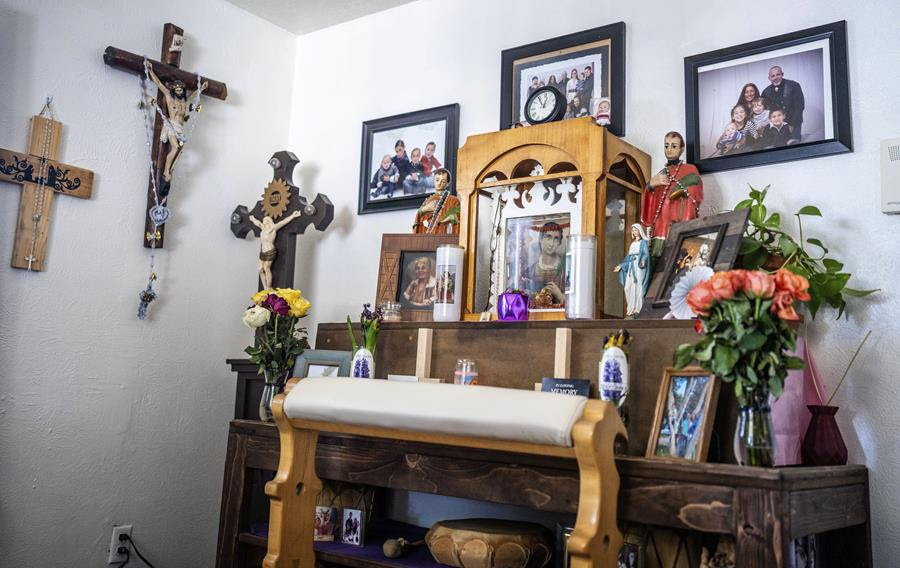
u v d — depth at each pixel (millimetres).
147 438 2723
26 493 2412
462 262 2314
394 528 2377
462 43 2828
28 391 2434
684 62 2312
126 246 2703
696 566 1686
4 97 2428
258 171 3145
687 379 1726
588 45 2492
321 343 2531
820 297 1858
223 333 2980
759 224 1952
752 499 1440
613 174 2303
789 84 2127
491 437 1619
